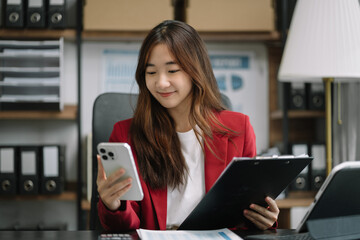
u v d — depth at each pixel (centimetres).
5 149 220
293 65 187
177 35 109
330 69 181
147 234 87
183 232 92
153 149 116
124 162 86
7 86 228
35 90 230
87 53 257
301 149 234
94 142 131
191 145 121
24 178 221
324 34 184
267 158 83
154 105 120
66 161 255
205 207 90
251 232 95
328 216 81
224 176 82
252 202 97
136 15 227
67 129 256
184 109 121
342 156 234
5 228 246
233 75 265
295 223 263
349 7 185
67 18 256
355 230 83
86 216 228
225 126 120
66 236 87
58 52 228
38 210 253
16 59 232
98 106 134
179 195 117
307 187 233
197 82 112
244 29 231
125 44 260
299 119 267
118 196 90
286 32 234
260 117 265
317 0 187
